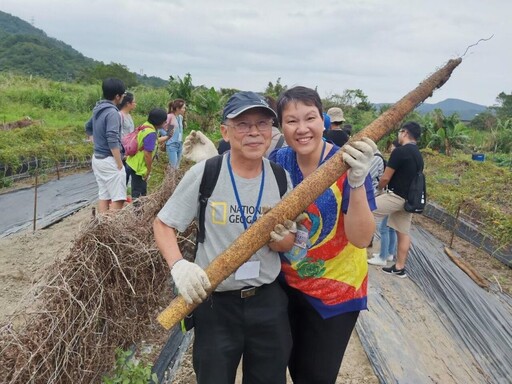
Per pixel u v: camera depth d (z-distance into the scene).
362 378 4.06
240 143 2.13
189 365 4.09
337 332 2.57
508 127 31.59
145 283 3.96
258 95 2.13
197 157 4.76
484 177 14.21
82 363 3.04
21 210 8.91
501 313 5.76
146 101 31.31
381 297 5.63
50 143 13.15
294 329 2.73
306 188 2.09
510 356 4.86
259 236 2.06
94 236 3.37
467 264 7.20
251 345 2.34
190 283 1.98
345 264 2.52
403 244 6.22
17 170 11.35
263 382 2.38
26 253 6.57
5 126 17.02
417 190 5.80
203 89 25.08
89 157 14.45
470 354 4.74
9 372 2.75
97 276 3.33
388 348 4.47
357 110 36.62
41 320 2.92
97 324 3.32
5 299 5.11
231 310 2.28
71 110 30.52
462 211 9.27
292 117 2.33
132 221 4.12
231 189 2.22
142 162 6.97
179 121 9.72
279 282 2.66
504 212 9.22
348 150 2.08
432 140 24.41
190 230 4.98
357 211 2.20
